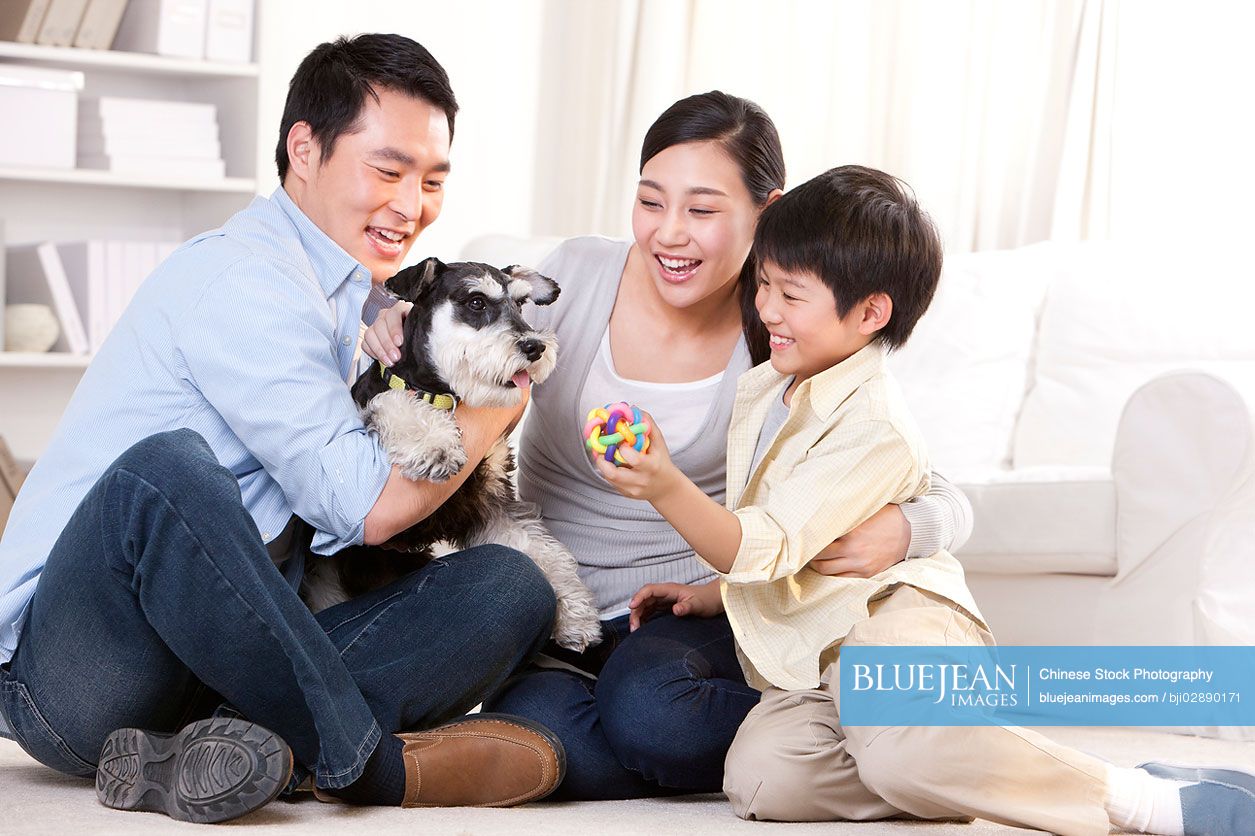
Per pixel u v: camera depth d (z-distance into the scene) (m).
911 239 1.69
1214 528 2.45
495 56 4.67
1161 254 3.24
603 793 1.70
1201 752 2.18
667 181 1.74
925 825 1.54
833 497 1.63
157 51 3.87
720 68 4.50
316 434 1.58
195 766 1.39
